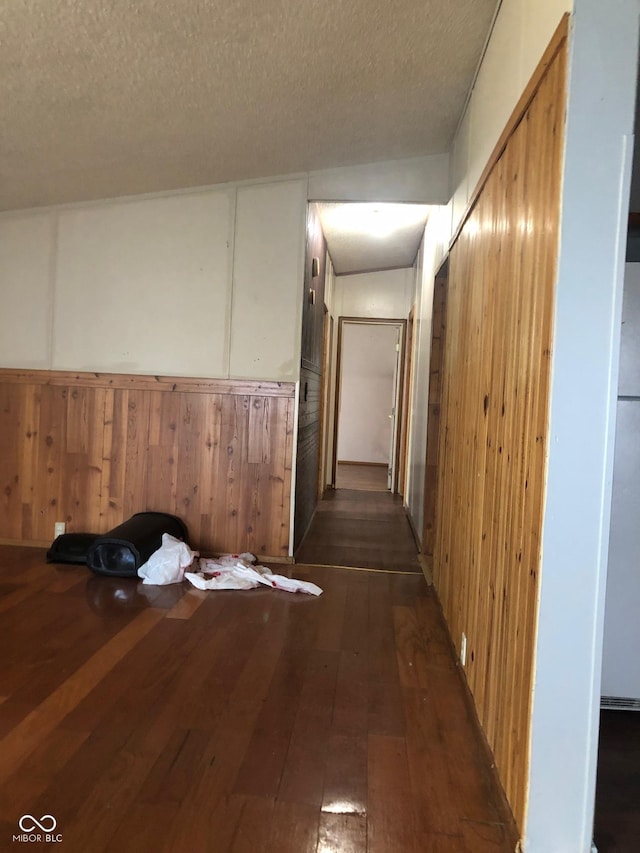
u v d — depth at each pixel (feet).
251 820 5.14
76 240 12.91
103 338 12.92
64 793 5.34
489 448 6.80
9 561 12.01
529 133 5.54
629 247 6.83
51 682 7.28
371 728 6.64
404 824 5.20
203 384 12.69
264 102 9.30
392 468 22.91
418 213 15.52
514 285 5.94
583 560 4.65
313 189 12.48
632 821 5.44
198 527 12.87
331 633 9.16
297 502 13.28
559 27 4.63
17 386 13.11
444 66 8.57
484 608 6.70
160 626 9.09
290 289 12.55
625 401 7.08
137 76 8.23
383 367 30.55
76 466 13.03
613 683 7.40
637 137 5.82
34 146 10.14
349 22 7.39
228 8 6.90
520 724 5.09
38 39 7.23
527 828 4.81
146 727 6.41
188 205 12.69
